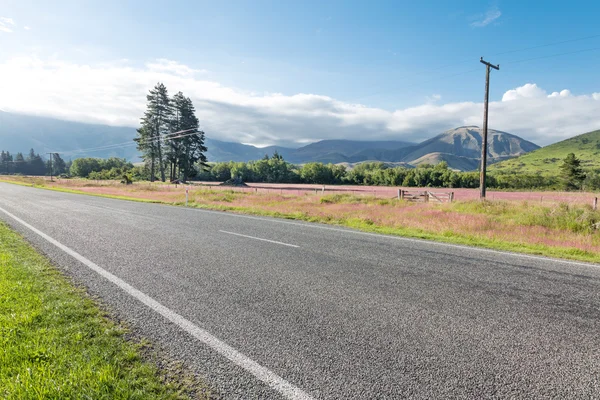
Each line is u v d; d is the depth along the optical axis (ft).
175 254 22.38
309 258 21.39
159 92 255.09
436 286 15.97
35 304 13.30
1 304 13.01
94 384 8.35
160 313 12.80
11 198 72.28
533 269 19.12
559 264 20.34
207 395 8.05
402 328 11.53
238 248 24.32
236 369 9.13
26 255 21.74
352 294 14.84
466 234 31.37
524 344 10.48
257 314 12.72
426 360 9.52
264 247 24.72
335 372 8.95
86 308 13.20
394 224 38.14
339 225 38.42
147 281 16.65
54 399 7.77
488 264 20.18
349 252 23.18
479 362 9.43
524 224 36.65
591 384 8.46
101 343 10.46
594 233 31.37
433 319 12.28
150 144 254.27
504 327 11.64
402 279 17.04
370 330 11.39
